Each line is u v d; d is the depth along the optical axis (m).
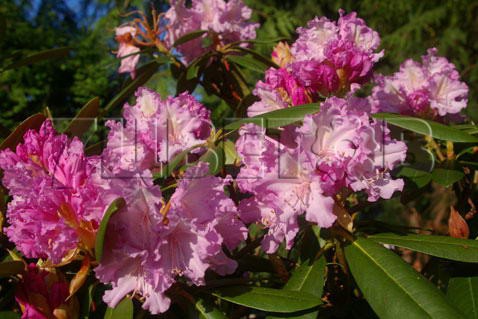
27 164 0.48
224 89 0.98
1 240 0.55
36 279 0.46
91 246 0.45
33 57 0.85
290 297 0.47
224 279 0.53
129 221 0.43
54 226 0.44
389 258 0.50
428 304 0.45
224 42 0.97
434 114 0.71
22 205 0.45
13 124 2.44
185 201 0.44
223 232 0.47
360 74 0.64
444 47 2.27
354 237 0.53
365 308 0.60
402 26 2.40
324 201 0.47
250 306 0.47
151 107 0.59
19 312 0.52
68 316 0.46
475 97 2.16
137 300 0.52
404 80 0.72
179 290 0.50
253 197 0.51
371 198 0.49
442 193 1.53
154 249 0.43
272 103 0.65
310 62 0.62
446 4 2.34
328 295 0.61
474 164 0.66
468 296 0.53
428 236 0.53
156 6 1.68
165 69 1.75
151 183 0.43
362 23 0.68
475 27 2.34
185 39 0.89
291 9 2.50
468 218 0.68
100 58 2.56
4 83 2.44
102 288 0.54
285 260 0.63
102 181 0.45
